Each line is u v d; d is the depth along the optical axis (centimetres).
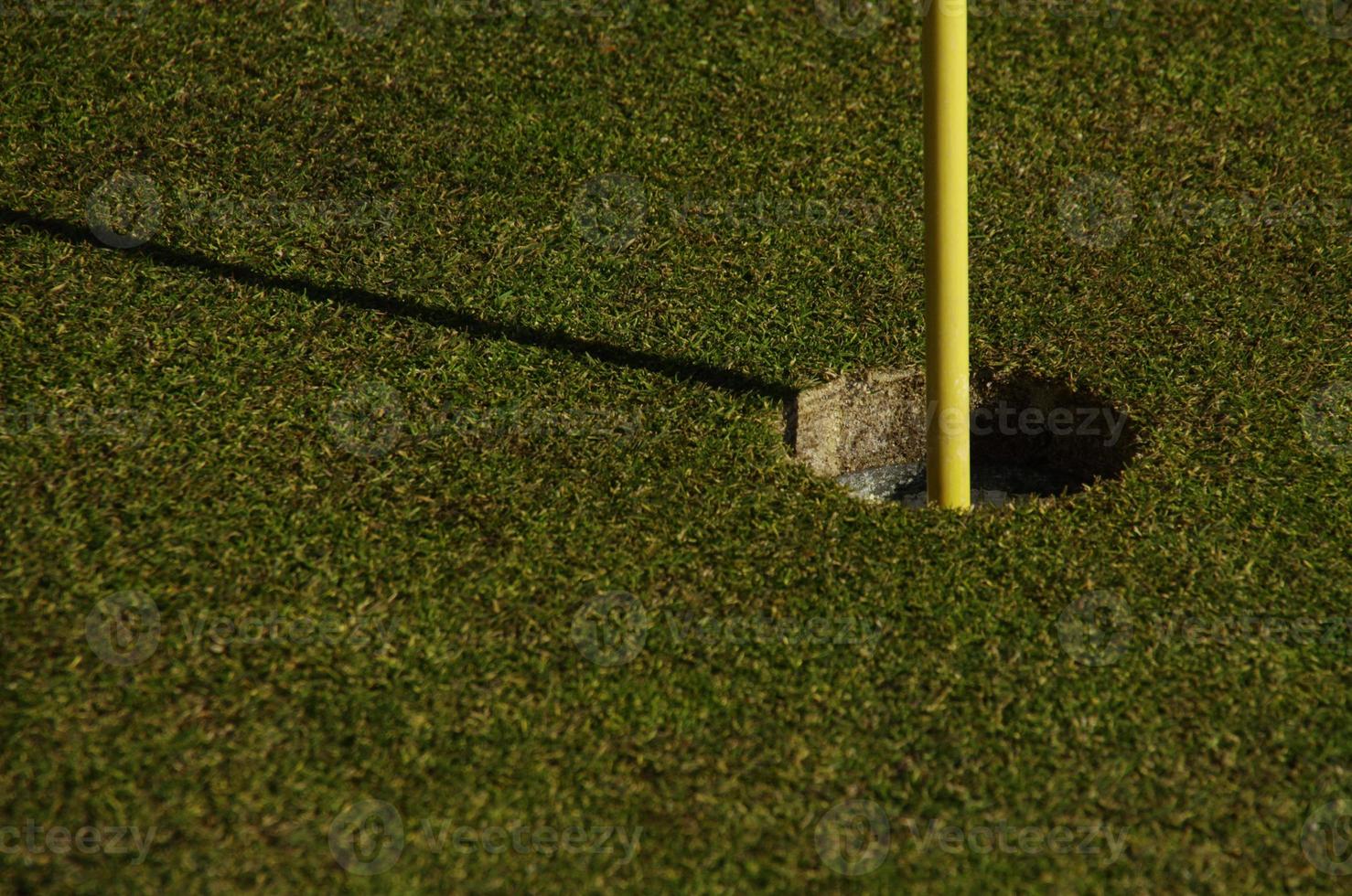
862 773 514
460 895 471
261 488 619
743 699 539
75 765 504
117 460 626
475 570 589
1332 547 606
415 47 860
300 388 670
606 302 725
